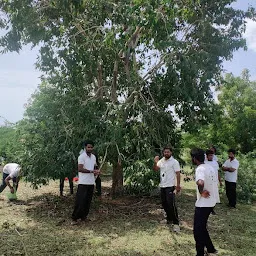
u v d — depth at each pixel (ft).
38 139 30.17
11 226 23.67
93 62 30.48
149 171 29.55
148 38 28.53
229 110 70.18
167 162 24.81
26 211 27.89
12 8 27.94
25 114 31.30
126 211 29.07
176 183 24.81
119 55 32.86
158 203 32.19
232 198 32.48
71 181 34.53
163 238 22.03
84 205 25.13
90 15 30.81
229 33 31.68
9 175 31.07
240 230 24.50
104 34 30.30
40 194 35.09
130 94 34.04
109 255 18.85
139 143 31.35
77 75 31.14
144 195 34.78
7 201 31.37
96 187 33.94
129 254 19.08
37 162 29.37
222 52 30.60
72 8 28.55
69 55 29.84
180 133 36.27
